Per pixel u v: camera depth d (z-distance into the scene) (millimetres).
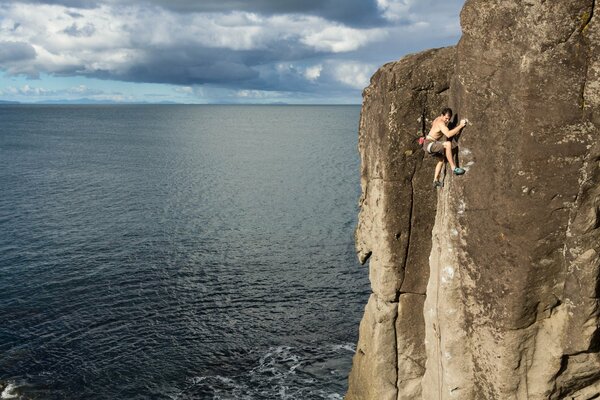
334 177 86188
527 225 12164
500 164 12445
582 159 11656
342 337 33594
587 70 11391
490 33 12375
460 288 13820
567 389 13227
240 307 37375
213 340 32969
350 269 44656
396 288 17906
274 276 42906
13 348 31438
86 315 35531
